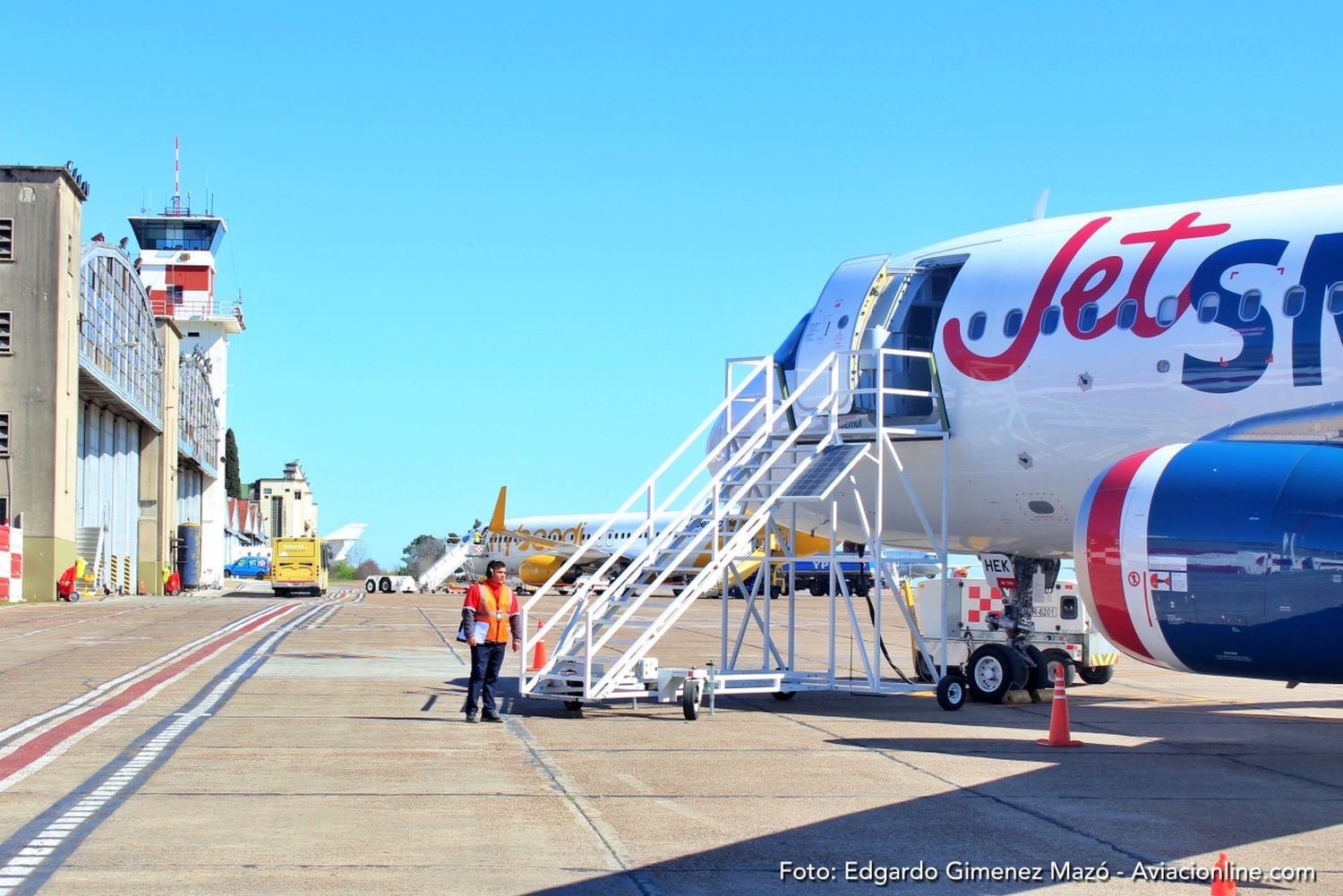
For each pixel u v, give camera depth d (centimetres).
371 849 920
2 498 5428
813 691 1886
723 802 1097
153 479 7688
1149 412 1620
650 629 1777
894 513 1992
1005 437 1775
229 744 1412
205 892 803
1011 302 1786
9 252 5441
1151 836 970
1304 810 1069
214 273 10319
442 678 2225
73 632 3462
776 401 2070
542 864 881
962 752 1393
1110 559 1367
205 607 5403
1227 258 1595
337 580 17375
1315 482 1244
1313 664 1234
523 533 8569
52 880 830
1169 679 2442
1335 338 1477
